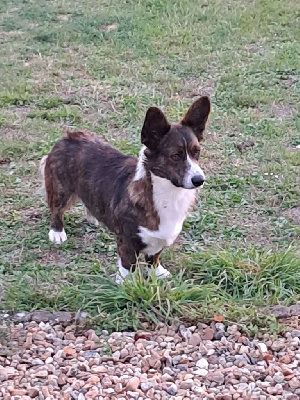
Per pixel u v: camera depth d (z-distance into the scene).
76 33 4.66
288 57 4.18
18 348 2.01
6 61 4.16
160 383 1.88
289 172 2.96
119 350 2.00
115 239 2.54
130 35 4.60
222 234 2.59
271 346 2.02
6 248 2.51
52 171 2.51
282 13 5.01
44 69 4.03
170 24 4.81
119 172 2.32
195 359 1.97
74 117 3.42
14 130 3.33
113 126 3.36
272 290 2.26
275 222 2.66
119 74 3.98
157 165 2.15
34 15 5.04
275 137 3.26
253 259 2.36
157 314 2.11
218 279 2.29
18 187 2.87
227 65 4.10
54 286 2.28
